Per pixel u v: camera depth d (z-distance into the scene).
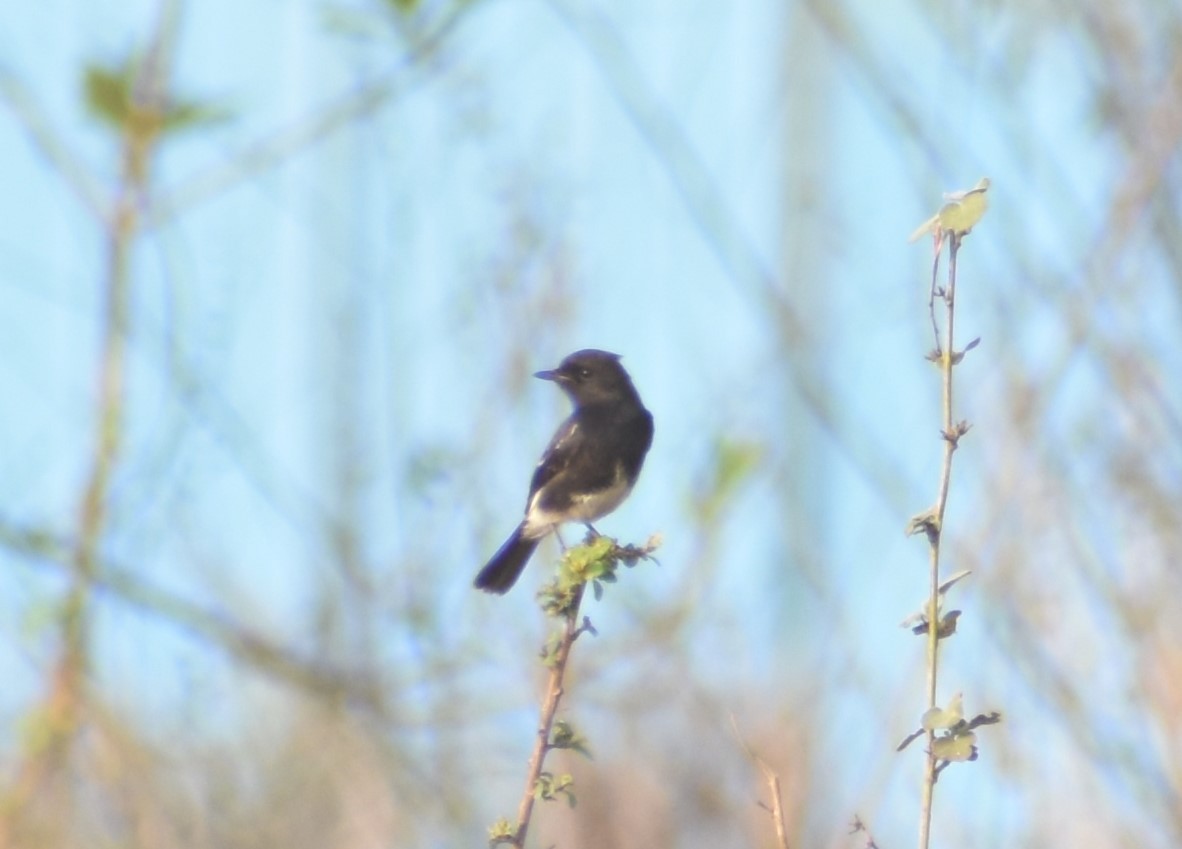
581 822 12.64
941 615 6.71
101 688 11.15
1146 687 11.49
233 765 12.16
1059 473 12.16
